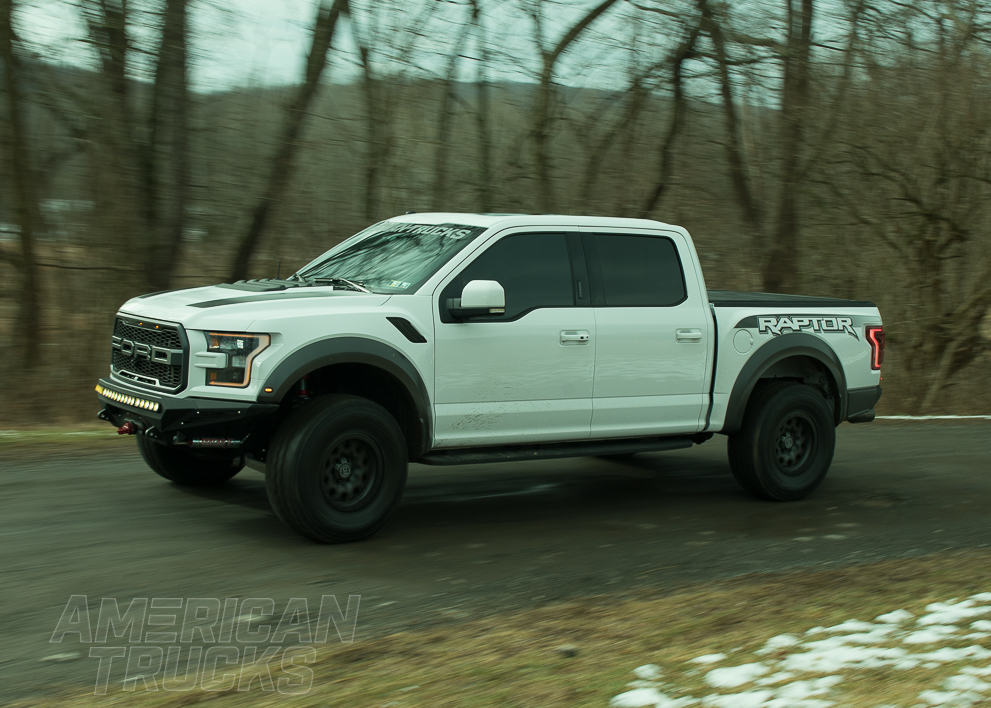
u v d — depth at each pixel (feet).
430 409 19.27
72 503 20.98
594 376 21.15
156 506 20.99
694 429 22.84
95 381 40.63
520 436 20.52
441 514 21.70
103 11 38.42
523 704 11.40
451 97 47.06
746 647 13.41
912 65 54.60
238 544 18.39
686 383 22.45
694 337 22.43
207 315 17.80
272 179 43.55
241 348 17.53
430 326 19.22
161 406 17.84
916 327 59.06
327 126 44.70
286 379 17.48
